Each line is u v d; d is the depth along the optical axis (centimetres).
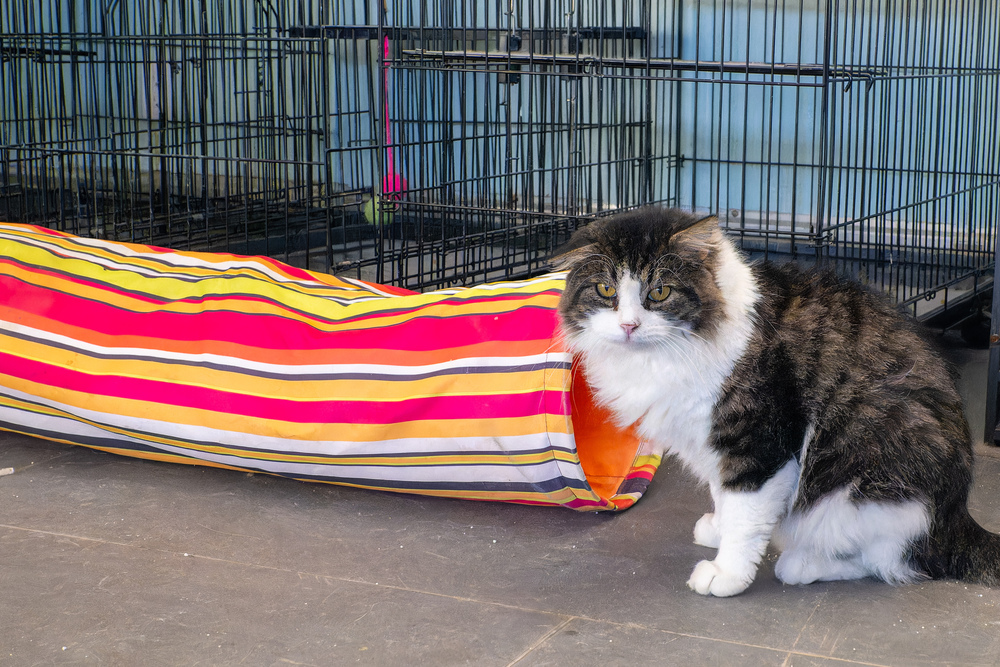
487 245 446
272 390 254
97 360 272
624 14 438
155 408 265
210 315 273
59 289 291
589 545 238
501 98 523
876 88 455
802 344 206
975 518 245
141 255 324
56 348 276
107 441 282
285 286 289
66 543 237
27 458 292
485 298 253
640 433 224
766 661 185
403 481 255
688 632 196
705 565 214
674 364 204
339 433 249
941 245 433
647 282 203
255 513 256
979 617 199
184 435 264
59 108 585
